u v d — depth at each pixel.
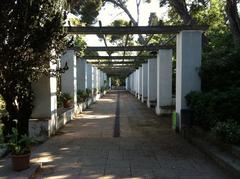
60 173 6.06
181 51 10.29
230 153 6.68
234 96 7.76
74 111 15.05
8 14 7.32
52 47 8.27
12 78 7.95
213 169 6.26
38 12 7.61
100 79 34.94
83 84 19.97
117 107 20.41
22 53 7.64
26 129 8.86
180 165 6.55
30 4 7.43
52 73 8.85
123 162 6.79
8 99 8.39
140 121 13.39
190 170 6.21
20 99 8.71
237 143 6.75
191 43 10.25
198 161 6.85
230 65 9.52
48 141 9.03
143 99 23.70
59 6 8.19
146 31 10.17
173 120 11.00
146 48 14.64
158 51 15.30
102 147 8.26
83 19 16.77
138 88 28.55
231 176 5.78
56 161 6.89
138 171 6.15
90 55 18.80
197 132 8.80
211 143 7.77
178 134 10.12
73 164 6.65
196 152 7.65
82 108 18.03
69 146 8.36
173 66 17.19
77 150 7.91
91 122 13.09
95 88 27.22
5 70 7.78
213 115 7.81
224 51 10.40
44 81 9.88
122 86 68.06
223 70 9.59
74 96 15.12
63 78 15.05
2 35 7.36
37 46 7.69
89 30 10.04
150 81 19.44
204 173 6.02
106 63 23.62
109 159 7.04
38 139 8.85
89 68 23.70
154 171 6.15
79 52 15.87
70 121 13.36
